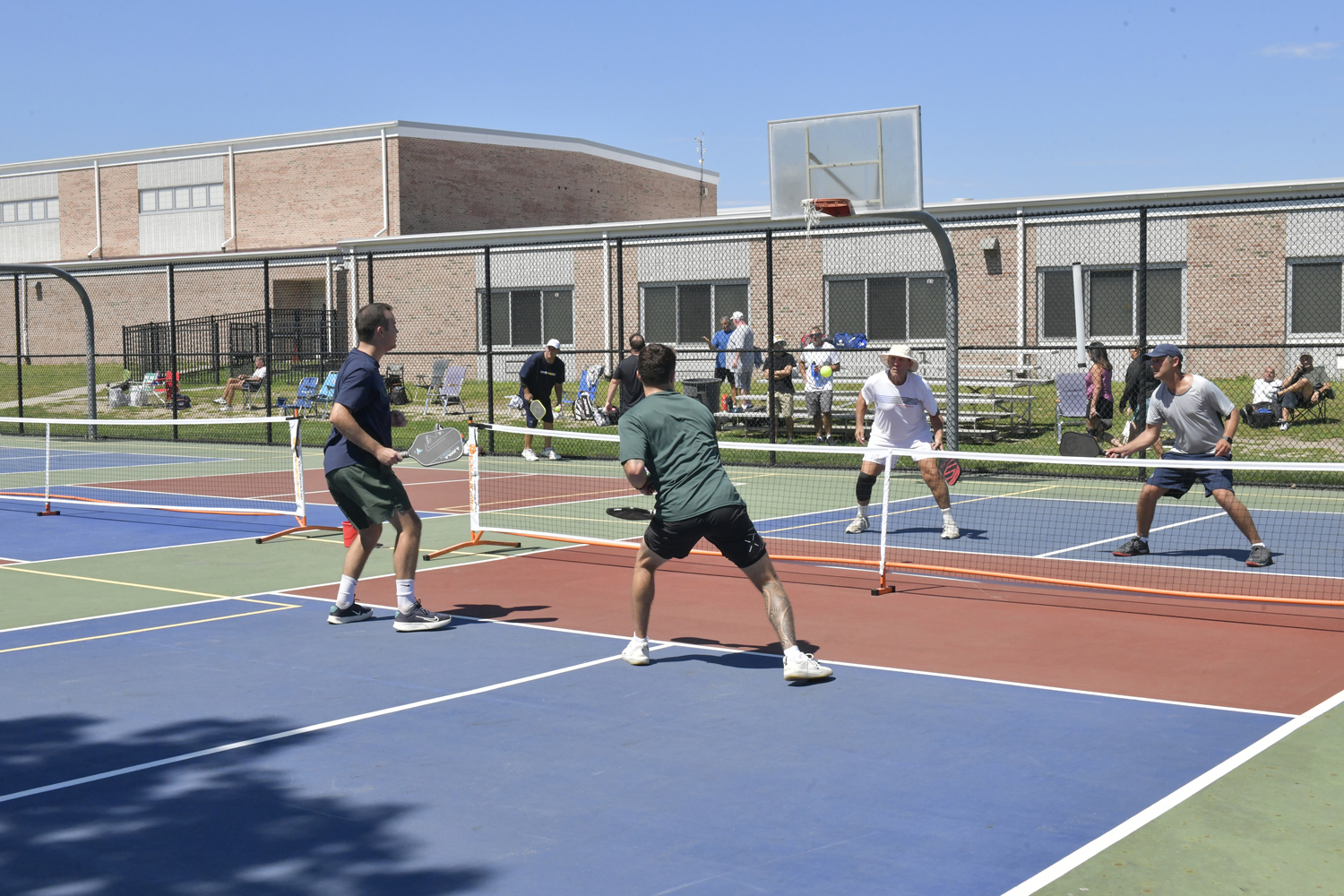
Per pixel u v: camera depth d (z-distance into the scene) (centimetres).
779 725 586
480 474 1848
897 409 1166
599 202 4616
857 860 426
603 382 3103
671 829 457
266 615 855
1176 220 2759
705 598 902
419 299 3662
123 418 3045
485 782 509
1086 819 461
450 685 664
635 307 3325
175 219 4391
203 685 666
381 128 3950
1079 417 1983
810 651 735
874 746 551
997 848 435
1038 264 2870
